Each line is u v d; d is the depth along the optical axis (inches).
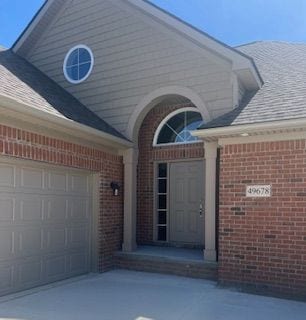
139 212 434.0
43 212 310.5
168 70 384.5
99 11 427.8
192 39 373.1
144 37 399.9
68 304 260.4
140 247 412.2
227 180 315.9
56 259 323.3
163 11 385.4
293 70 401.1
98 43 424.8
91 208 365.1
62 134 318.7
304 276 281.9
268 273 295.3
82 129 322.7
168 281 327.0
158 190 432.1
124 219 393.1
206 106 362.9
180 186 419.2
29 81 381.1
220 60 359.6
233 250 310.3
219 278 314.7
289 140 293.7
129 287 308.2
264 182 301.1
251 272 301.9
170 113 426.6
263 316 242.5
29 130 287.4
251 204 305.1
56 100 369.7
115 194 385.1
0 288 270.7
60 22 451.8
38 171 306.0
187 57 376.5
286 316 243.4
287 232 290.0
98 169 364.8
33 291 289.7
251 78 354.9
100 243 363.6
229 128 303.9
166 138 431.2
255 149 306.0
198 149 404.5
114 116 406.0
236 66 347.6
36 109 277.6
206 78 365.7
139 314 242.2
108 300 271.4
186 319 235.0
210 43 362.0
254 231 302.8
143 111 395.2
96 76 421.4
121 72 408.2
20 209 288.2
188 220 411.5
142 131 436.8
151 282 323.9
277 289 290.8
